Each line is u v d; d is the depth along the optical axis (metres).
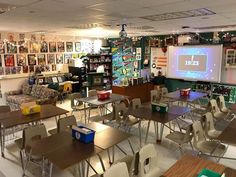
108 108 6.92
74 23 5.45
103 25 5.88
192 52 7.75
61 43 9.24
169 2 3.20
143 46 9.39
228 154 4.10
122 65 10.20
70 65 9.34
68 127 3.72
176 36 8.24
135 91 7.54
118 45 10.13
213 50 7.28
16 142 3.63
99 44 10.51
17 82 8.12
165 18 4.67
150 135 5.04
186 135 3.58
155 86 8.29
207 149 3.41
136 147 4.41
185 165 2.27
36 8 3.61
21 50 8.08
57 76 8.82
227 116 5.10
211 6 3.47
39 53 8.59
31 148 2.78
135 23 5.44
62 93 8.41
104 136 3.08
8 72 7.85
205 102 7.41
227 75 7.24
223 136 3.15
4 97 7.81
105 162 3.81
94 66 9.92
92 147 2.74
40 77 8.27
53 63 9.06
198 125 3.56
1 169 3.64
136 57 9.67
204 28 6.56
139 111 4.47
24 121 3.78
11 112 4.30
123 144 4.55
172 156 4.05
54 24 5.64
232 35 7.04
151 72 8.91
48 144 2.83
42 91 7.11
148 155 2.68
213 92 7.50
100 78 8.55
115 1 3.13
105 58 10.43
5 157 4.01
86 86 8.39
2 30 7.16
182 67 8.08
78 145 2.80
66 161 2.40
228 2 3.20
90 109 6.27
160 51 8.87
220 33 7.29
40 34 8.51
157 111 4.39
